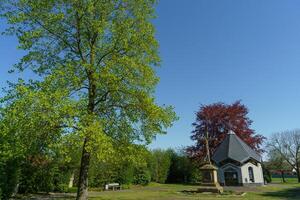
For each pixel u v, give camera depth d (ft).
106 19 57.77
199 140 174.50
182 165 181.98
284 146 229.66
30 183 91.20
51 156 54.29
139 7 59.72
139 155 58.39
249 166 154.92
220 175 156.56
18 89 45.55
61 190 103.04
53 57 57.82
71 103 48.16
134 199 79.56
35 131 48.39
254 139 177.47
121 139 57.88
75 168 105.09
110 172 127.54
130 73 55.01
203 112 179.93
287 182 201.46
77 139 45.96
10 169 69.97
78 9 54.54
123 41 56.03
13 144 49.55
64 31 57.16
